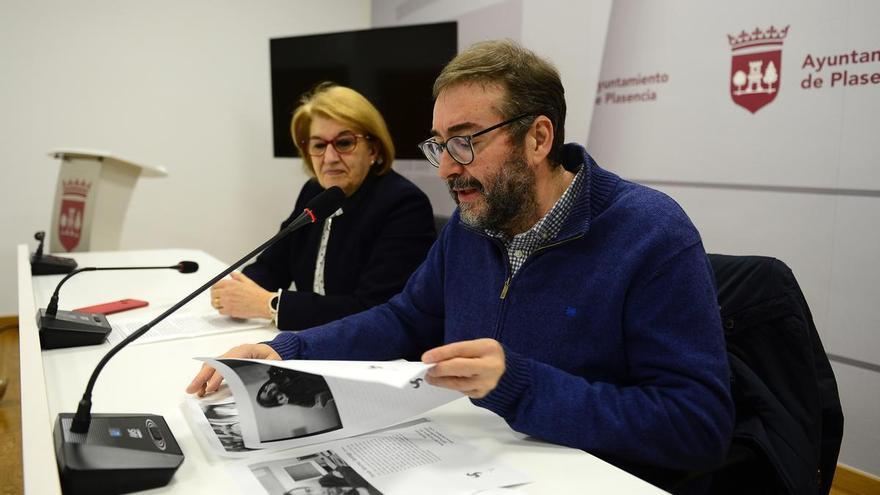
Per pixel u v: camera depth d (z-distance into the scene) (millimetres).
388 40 3561
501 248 1116
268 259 2135
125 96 4145
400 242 1787
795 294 1107
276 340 1146
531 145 1038
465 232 1230
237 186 4543
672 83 2658
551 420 857
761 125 2338
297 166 4684
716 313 953
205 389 1021
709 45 2500
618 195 1072
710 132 2521
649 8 2734
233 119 4477
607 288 996
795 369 1078
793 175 2248
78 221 2949
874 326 2061
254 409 850
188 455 818
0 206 3900
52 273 2135
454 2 3979
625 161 2908
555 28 3230
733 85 2424
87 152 2869
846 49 2068
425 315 1312
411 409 904
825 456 1132
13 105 3865
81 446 730
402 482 753
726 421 894
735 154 2436
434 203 4184
